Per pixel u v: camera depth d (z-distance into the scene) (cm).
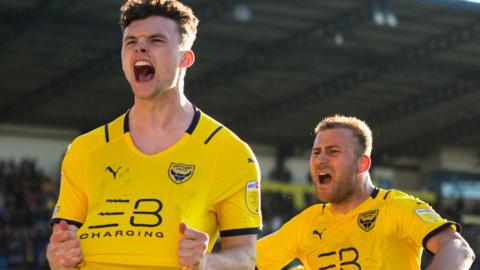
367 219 500
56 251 288
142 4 311
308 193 3064
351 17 2245
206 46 2361
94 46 2317
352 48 2469
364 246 496
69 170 320
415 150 3456
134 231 295
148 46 305
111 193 305
